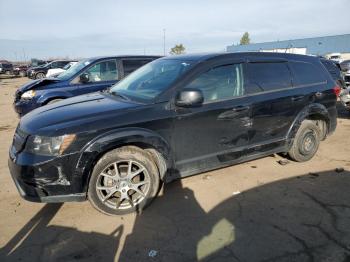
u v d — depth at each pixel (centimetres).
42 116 355
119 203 350
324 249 292
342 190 408
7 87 2183
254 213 355
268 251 291
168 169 371
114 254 290
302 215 349
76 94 741
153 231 324
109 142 327
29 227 333
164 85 380
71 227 332
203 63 396
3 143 646
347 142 618
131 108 354
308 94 484
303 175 455
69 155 316
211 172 464
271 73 454
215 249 295
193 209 365
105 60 782
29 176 316
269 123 446
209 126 391
